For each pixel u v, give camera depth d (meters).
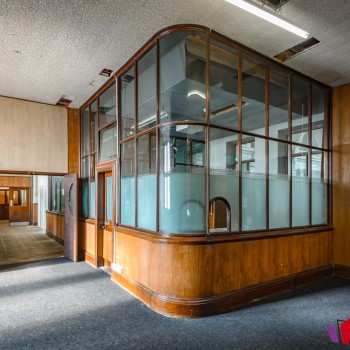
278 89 5.12
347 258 5.04
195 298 3.37
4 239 9.73
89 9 3.19
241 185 4.00
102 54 4.23
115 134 5.37
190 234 3.46
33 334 2.96
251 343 2.79
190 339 2.85
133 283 4.11
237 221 3.93
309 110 5.15
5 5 3.09
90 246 6.04
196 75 4.11
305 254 4.70
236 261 3.73
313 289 4.34
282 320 3.27
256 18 3.38
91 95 5.89
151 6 3.14
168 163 3.81
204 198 3.60
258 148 5.80
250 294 3.81
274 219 4.43
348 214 5.07
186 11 3.24
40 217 13.80
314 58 4.30
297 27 3.17
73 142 6.67
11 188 15.16
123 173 4.83
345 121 5.20
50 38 3.77
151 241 3.71
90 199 6.22
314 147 5.20
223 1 3.07
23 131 6.04
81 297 4.00
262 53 4.22
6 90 5.56
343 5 3.08
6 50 4.05
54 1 3.05
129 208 4.54
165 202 3.64
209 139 3.67
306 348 2.71
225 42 3.86
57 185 9.86
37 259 6.45
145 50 4.06
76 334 2.96
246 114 5.68
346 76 4.93
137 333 2.97
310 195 5.07
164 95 4.34
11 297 4.00
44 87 5.43
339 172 5.24
